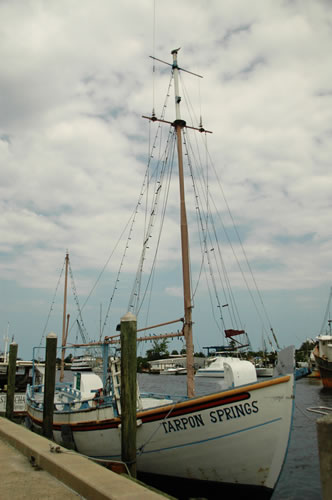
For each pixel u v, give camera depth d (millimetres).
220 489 10289
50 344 14508
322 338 42875
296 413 26156
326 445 3383
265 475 9758
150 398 15836
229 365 11531
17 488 6594
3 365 28672
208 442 10227
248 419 9805
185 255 16172
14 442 9828
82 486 6250
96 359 15695
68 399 17453
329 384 41406
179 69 19641
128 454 9633
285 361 10195
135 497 5508
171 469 10797
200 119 20312
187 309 15164
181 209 16953
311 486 12594
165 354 88062
